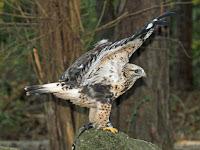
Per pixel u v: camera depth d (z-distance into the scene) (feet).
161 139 23.34
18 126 36.63
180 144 32.22
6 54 21.98
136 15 22.56
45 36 21.11
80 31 21.43
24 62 26.03
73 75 14.12
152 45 23.00
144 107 23.09
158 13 22.44
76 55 21.52
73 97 14.35
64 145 22.65
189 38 44.32
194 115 40.65
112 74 14.10
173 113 40.50
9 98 39.45
